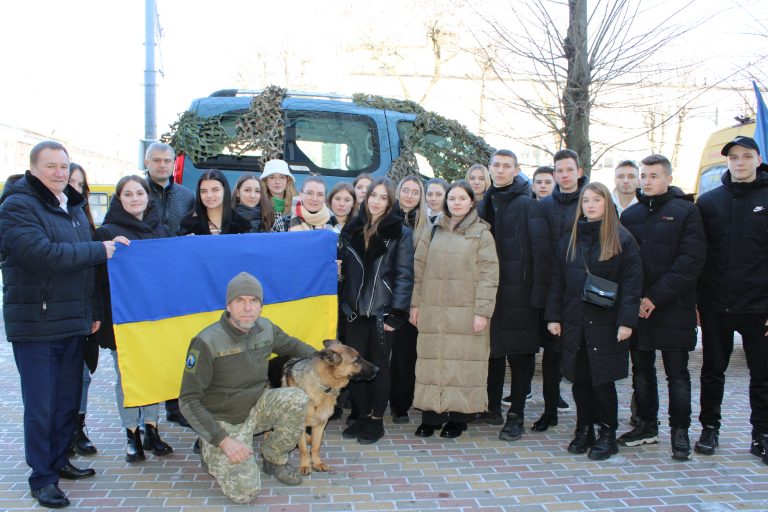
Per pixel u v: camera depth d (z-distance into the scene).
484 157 6.86
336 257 4.70
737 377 6.95
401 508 3.49
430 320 4.55
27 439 3.44
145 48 10.87
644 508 3.51
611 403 4.28
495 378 5.06
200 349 3.45
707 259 4.33
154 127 10.98
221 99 6.29
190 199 5.31
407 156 6.50
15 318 3.35
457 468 4.09
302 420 3.70
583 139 7.48
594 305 4.18
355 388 4.66
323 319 4.66
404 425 5.05
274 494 3.66
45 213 3.37
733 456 4.35
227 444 3.38
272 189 5.33
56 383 3.51
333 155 6.40
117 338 3.87
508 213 4.65
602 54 7.33
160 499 3.57
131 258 3.93
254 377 3.65
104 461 4.15
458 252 4.50
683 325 4.24
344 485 3.80
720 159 8.38
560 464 4.18
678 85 8.41
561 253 4.42
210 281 4.22
